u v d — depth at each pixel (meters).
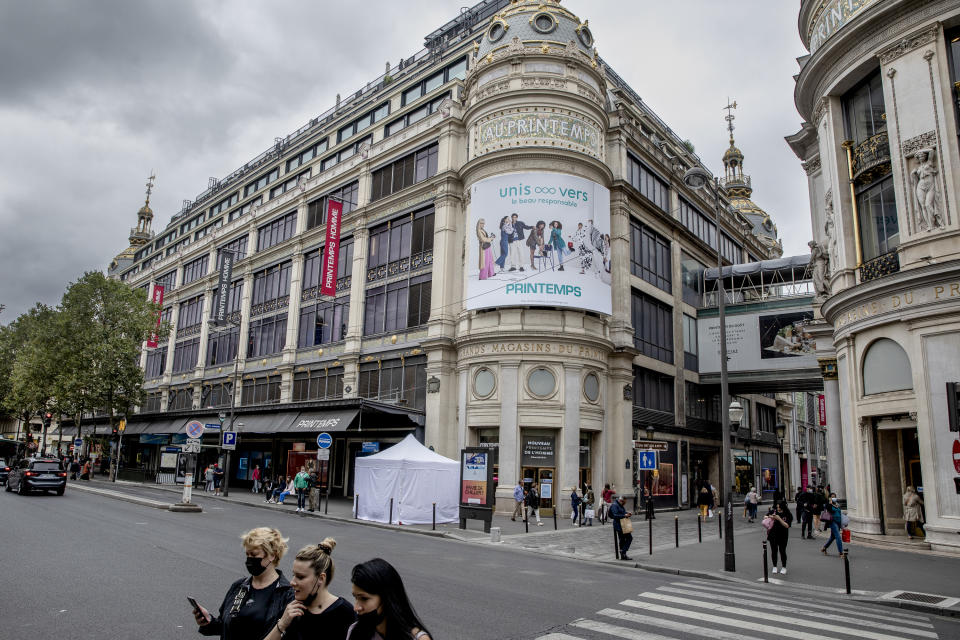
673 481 35.09
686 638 8.20
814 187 27.12
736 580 13.27
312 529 19.42
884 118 19.70
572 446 26.69
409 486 22.91
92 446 51.81
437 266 31.45
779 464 51.97
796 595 11.96
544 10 30.98
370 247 36.81
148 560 12.09
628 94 40.66
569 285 27.61
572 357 27.44
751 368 37.00
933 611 10.78
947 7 17.61
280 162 49.47
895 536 18.55
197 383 50.53
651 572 14.37
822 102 21.92
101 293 44.44
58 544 13.52
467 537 19.25
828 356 25.25
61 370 42.41
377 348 34.25
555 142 28.69
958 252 16.77
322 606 4.12
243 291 47.75
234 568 11.56
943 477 16.56
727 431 15.34
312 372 39.03
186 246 57.50
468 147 31.11
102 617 8.08
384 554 14.54
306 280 41.72
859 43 19.81
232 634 4.27
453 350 30.30
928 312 17.12
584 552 17.03
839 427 24.69
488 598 10.03
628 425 30.41
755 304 37.53
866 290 18.73
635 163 35.75
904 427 18.28
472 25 39.62
